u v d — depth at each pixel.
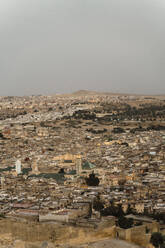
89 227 132.25
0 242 126.94
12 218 152.50
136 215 189.88
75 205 194.50
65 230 126.06
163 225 167.00
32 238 127.19
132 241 130.25
